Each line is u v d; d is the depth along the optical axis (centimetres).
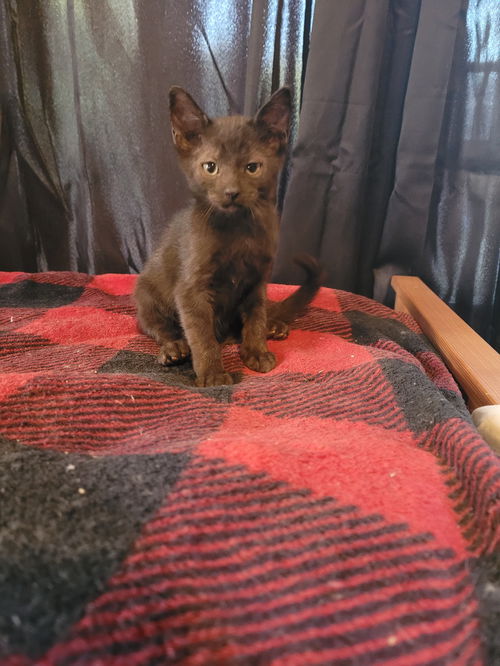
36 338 38
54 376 27
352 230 52
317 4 46
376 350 35
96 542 15
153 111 54
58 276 52
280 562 16
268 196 38
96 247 58
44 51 53
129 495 18
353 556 16
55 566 15
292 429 24
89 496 17
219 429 25
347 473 20
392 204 52
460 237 54
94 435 24
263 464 19
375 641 14
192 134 38
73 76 53
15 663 12
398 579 15
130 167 56
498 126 49
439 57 46
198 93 54
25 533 16
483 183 51
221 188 35
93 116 54
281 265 55
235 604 14
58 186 57
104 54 52
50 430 23
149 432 25
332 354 36
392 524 17
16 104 54
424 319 43
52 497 17
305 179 51
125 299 49
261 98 51
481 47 48
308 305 45
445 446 23
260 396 29
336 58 47
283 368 34
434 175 53
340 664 13
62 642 13
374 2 45
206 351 35
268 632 14
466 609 15
